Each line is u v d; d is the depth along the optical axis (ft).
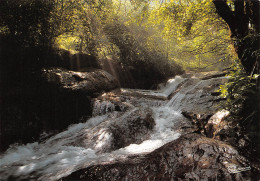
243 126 10.85
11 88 17.51
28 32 21.86
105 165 9.15
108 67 32.73
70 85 21.08
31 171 10.99
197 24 23.82
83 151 13.38
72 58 28.14
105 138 14.29
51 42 24.93
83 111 20.79
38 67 21.89
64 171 10.00
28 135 16.87
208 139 10.39
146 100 22.40
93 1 28.07
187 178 7.47
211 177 7.29
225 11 12.97
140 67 37.50
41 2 21.45
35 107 18.07
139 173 8.33
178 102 20.45
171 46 39.32
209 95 19.08
